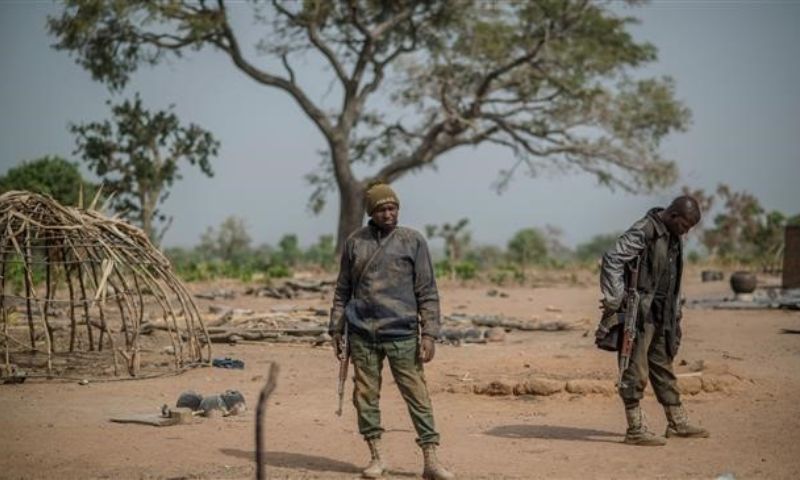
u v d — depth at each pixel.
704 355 15.45
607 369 13.50
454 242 48.94
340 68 45.94
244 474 7.98
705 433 9.27
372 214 7.88
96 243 13.93
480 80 47.56
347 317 7.88
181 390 12.30
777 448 8.87
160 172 35.12
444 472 7.75
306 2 43.62
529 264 51.94
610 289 8.77
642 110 48.03
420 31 47.31
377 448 7.93
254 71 45.88
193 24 42.50
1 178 34.16
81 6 41.16
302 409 11.02
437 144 48.03
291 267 45.69
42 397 11.65
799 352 15.88
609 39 48.34
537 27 48.28
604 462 8.37
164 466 8.23
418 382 7.81
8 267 21.58
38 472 8.01
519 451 8.84
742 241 48.38
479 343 17.81
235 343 17.23
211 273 38.44
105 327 13.38
